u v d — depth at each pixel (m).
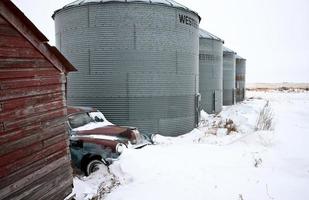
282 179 6.24
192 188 5.79
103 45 12.74
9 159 4.22
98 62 12.85
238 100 37.38
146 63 12.82
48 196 5.12
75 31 13.31
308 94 57.28
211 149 9.02
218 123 15.88
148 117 13.01
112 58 12.71
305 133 11.80
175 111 13.77
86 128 8.65
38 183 4.86
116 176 6.85
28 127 4.62
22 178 4.48
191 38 14.45
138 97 12.82
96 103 13.02
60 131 5.54
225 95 31.20
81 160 7.71
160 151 8.34
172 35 13.33
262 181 6.12
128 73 12.69
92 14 12.77
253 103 33.34
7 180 4.18
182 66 13.94
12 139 4.28
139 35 12.66
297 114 22.06
